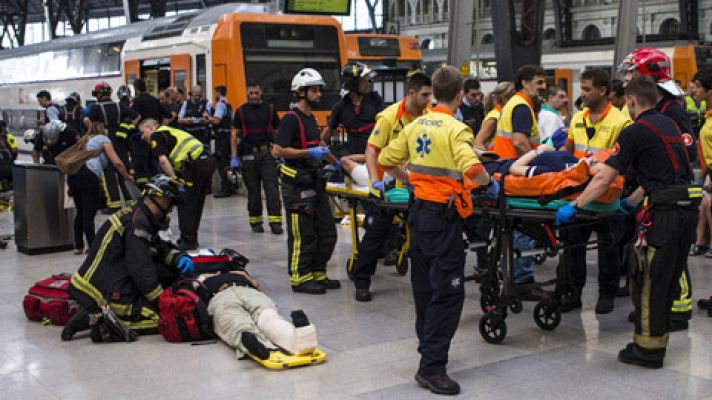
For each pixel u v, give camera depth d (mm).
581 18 66875
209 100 16953
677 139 5207
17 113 31625
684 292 6168
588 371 5289
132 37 21766
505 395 4879
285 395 4926
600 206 5570
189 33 17812
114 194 10172
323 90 17047
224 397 4910
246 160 11133
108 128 10531
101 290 6133
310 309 7000
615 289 6742
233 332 5715
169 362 5594
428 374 4992
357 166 7188
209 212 13352
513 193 5738
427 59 32500
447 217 4867
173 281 6465
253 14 16531
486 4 69000
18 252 9984
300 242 7574
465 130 4836
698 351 5684
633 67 5961
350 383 5133
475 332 6230
